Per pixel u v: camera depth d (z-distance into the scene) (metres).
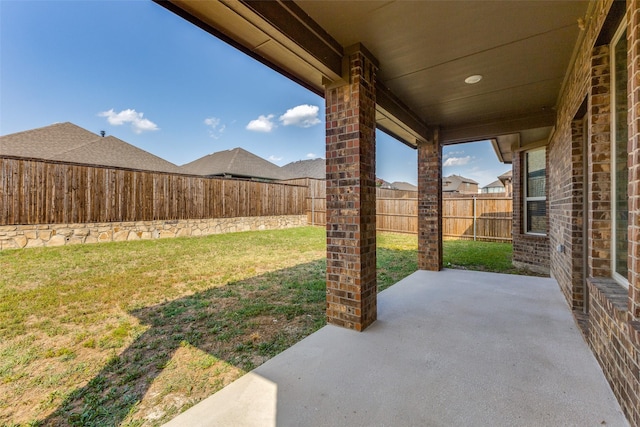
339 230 3.05
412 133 4.86
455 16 2.42
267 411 1.78
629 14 1.63
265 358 2.51
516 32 2.65
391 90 3.91
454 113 4.82
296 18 2.35
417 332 2.85
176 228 10.48
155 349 2.69
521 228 6.18
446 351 2.46
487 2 2.25
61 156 11.15
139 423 1.75
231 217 12.23
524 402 1.81
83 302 3.96
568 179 3.51
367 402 1.84
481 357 2.35
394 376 2.12
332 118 3.08
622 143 2.14
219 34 2.44
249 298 4.16
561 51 2.97
